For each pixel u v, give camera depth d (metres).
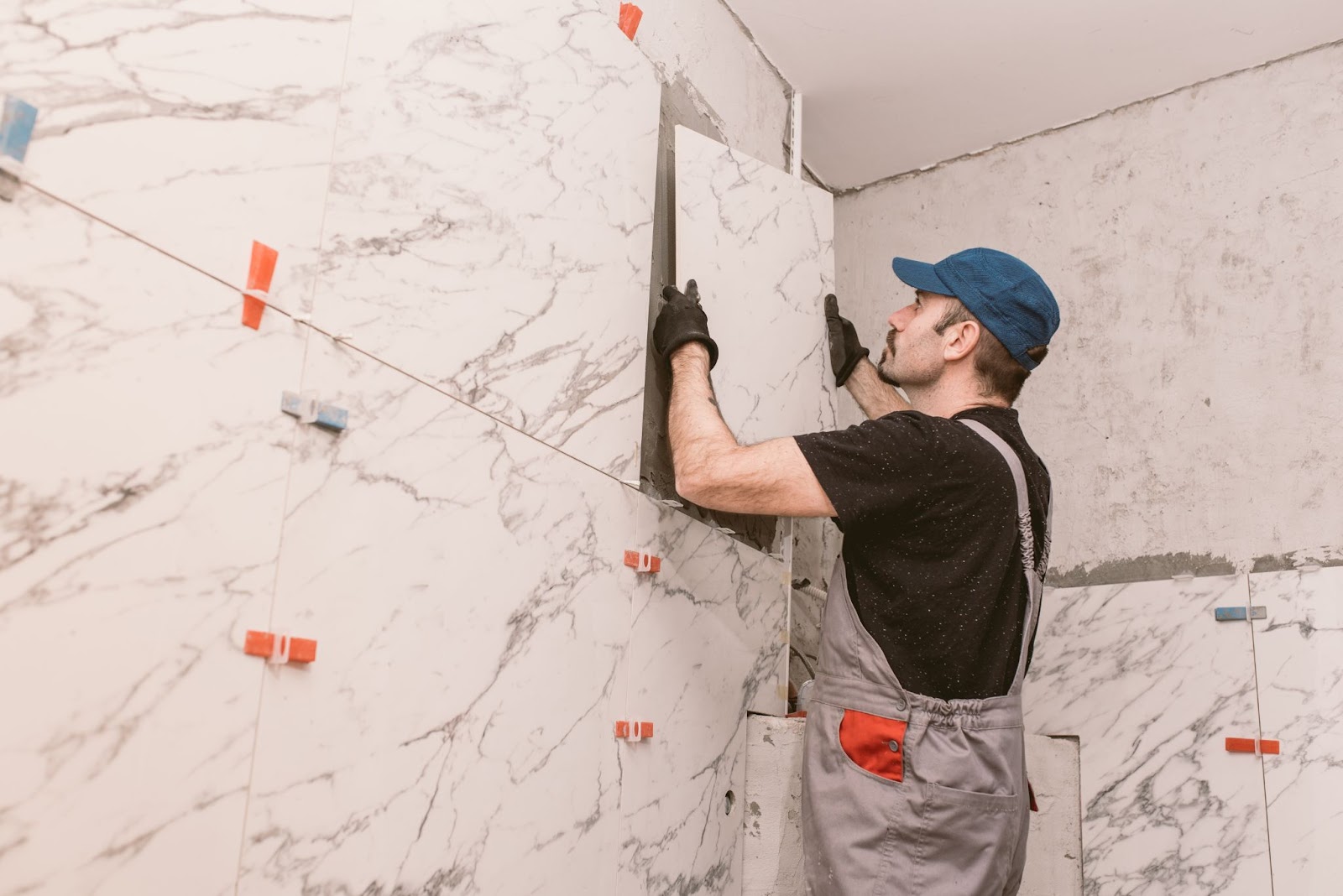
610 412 1.73
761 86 2.78
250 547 1.06
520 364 1.52
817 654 2.60
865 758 1.59
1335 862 2.12
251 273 1.08
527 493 1.50
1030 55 2.77
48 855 0.85
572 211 1.67
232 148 1.08
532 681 1.47
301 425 1.13
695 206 2.07
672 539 1.89
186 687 0.98
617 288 1.78
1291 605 2.31
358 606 1.18
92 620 0.90
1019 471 1.67
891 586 1.64
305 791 1.10
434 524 1.31
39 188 0.89
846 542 1.75
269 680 1.06
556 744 1.51
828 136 3.15
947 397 1.88
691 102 2.37
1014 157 3.10
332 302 1.19
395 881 1.21
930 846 1.54
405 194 1.32
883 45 2.75
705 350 1.83
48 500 0.87
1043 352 1.90
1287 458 2.46
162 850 0.94
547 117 1.62
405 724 1.24
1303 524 2.39
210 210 1.05
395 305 1.29
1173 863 2.32
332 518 1.16
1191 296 2.70
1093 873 2.42
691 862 1.87
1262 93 2.72
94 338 0.92
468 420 1.39
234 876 1.01
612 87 1.82
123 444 0.94
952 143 3.15
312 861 1.10
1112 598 2.59
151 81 1.00
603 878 1.60
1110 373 2.77
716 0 2.56
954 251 3.13
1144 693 2.47
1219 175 2.73
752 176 2.26
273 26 1.14
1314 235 2.55
